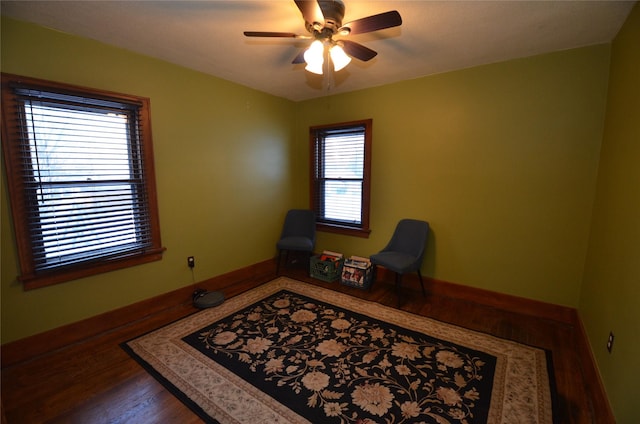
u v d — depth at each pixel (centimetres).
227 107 330
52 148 215
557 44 235
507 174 278
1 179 196
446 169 309
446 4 180
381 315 276
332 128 386
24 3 178
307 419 160
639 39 165
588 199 246
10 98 196
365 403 171
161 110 273
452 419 160
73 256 230
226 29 214
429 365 204
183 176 295
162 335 242
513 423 158
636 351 129
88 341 233
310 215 395
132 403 171
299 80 329
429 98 311
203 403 171
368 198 364
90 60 228
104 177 242
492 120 280
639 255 137
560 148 253
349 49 199
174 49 248
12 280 203
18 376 193
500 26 207
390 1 178
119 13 192
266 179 386
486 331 248
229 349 223
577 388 185
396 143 338
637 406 124
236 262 357
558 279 263
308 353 218
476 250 300
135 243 265
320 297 315
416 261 299
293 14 195
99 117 237
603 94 233
